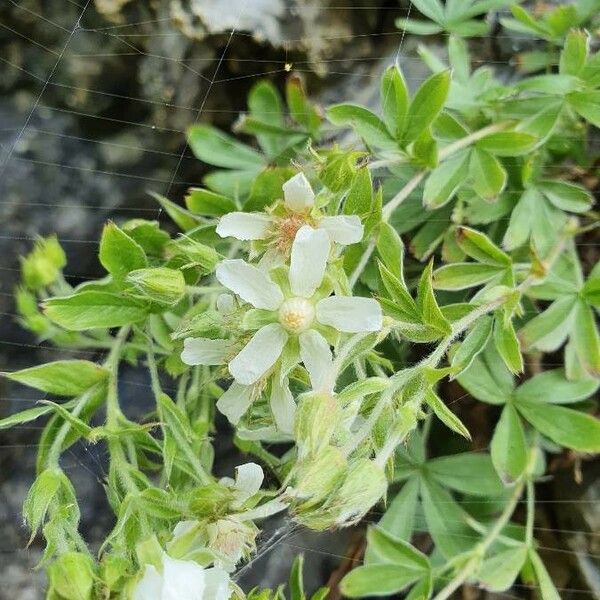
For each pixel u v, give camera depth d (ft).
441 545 0.61
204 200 0.57
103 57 0.66
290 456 0.55
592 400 0.63
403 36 0.71
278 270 0.42
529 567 0.61
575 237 0.67
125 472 0.45
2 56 0.66
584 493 0.65
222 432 0.65
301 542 0.66
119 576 0.38
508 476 0.58
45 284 0.58
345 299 0.42
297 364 0.43
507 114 0.61
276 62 0.69
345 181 0.46
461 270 0.55
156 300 0.45
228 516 0.40
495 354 0.60
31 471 0.66
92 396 0.48
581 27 0.65
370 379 0.41
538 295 0.59
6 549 0.64
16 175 0.66
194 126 0.66
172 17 0.66
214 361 0.43
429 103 0.54
